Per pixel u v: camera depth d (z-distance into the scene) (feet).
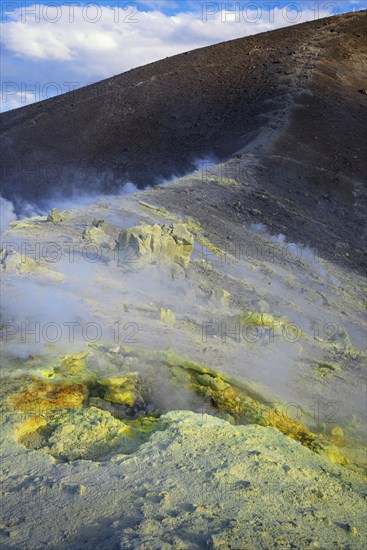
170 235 55.57
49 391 28.14
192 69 232.32
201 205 93.45
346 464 28.76
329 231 101.19
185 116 195.52
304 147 144.05
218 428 24.62
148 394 31.04
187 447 22.50
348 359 45.75
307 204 110.63
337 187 123.75
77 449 22.58
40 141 201.26
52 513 17.52
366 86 200.23
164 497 18.47
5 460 20.94
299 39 241.76
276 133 150.51
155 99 213.05
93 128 203.00
